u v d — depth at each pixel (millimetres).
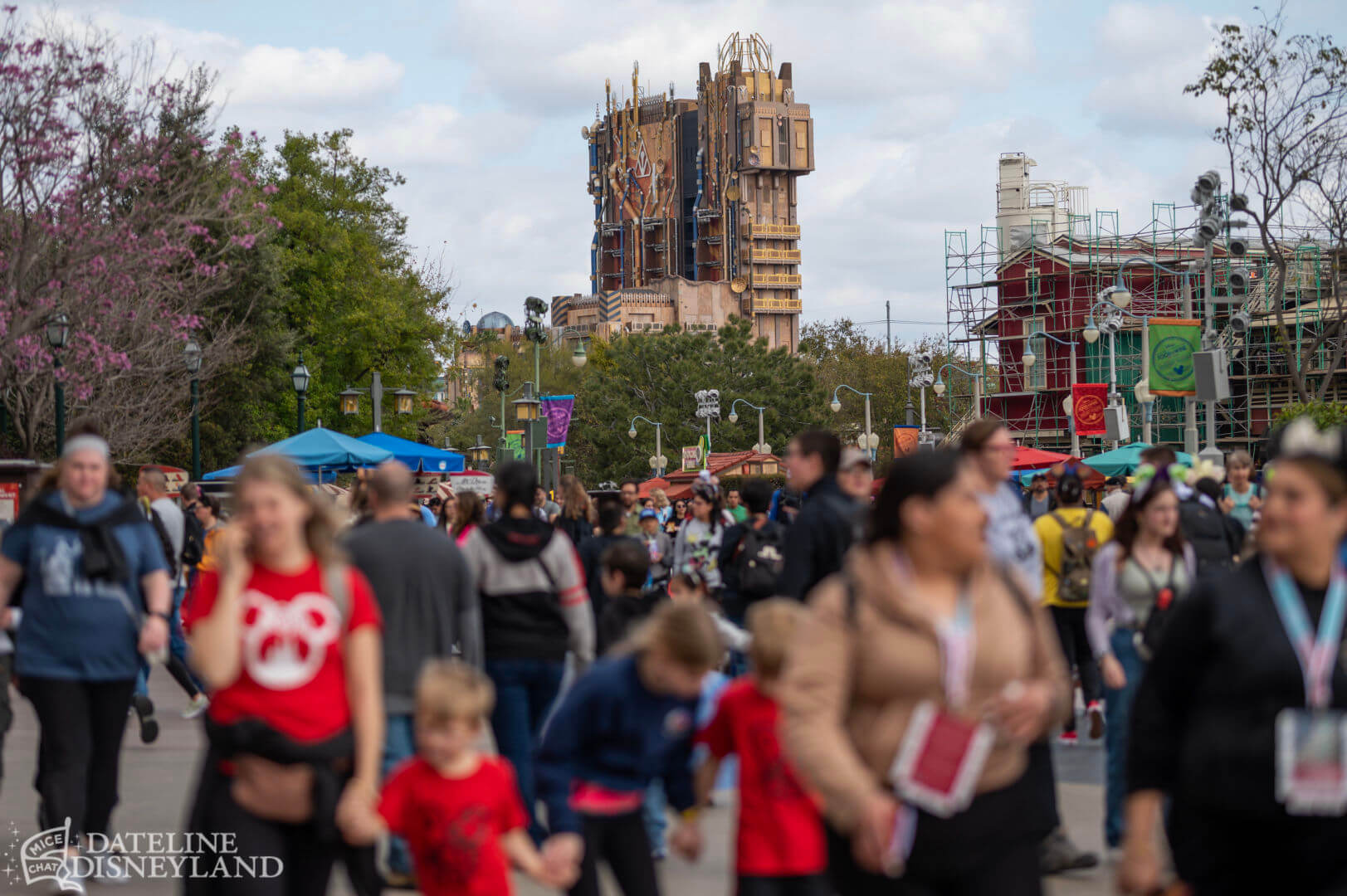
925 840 4715
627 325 186625
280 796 5613
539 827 9562
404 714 8445
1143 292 78938
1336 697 4656
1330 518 4715
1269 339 72188
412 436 78375
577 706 6309
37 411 41188
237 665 5602
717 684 6707
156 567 8539
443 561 8609
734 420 112312
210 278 50531
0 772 10195
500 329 190500
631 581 10633
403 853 8680
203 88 39750
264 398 64875
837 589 4801
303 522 5805
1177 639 4941
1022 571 8922
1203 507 11961
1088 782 12266
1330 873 4664
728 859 9812
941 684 4680
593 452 123188
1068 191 95688
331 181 76062
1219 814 4777
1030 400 84000
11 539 8312
